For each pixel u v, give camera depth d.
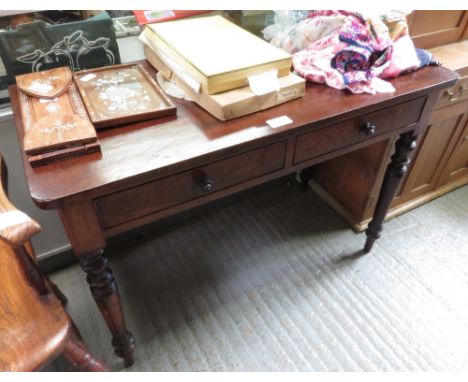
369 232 1.32
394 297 1.24
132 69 0.93
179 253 1.38
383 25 0.92
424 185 1.54
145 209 0.70
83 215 0.63
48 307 0.69
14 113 0.78
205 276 1.30
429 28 1.23
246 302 1.22
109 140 0.70
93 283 0.75
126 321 1.16
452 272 1.32
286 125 0.75
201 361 1.06
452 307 1.21
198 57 0.78
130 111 0.75
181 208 0.75
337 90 0.88
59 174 0.61
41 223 1.18
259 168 0.79
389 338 1.12
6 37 0.88
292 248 1.41
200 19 0.99
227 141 0.70
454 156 1.49
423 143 1.32
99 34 0.98
